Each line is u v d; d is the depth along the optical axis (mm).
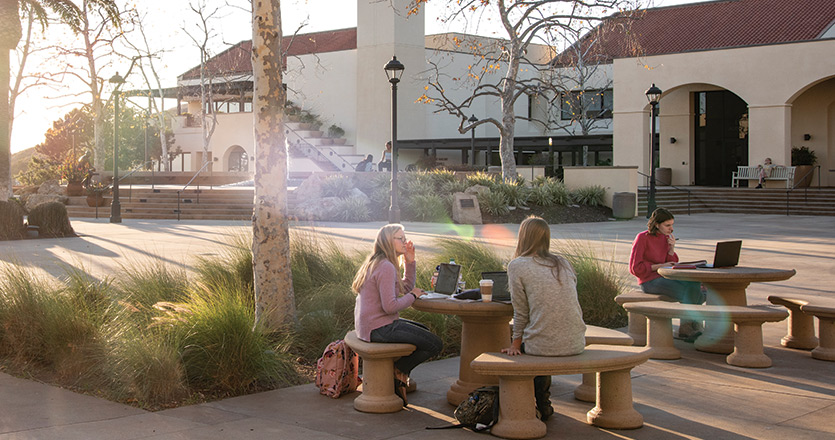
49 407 5656
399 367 5824
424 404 5855
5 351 7172
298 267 9469
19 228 19297
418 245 16797
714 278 7367
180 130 54438
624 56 37312
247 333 6262
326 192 27938
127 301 7914
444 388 6344
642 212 30438
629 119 36625
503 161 30422
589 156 47000
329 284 8984
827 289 10859
